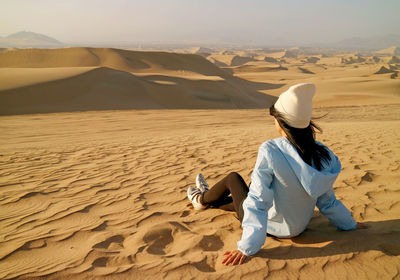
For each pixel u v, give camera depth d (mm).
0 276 1946
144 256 2170
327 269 1894
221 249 2311
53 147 7320
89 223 2873
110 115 18281
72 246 2393
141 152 6203
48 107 23703
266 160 1897
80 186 4090
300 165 1833
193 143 6996
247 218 1942
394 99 40125
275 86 65812
